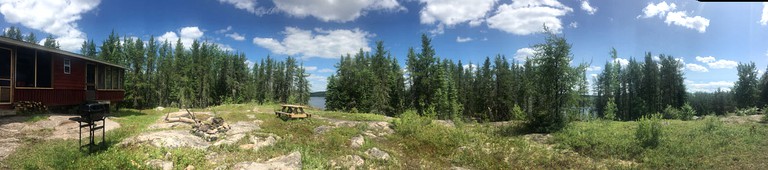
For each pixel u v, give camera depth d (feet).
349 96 196.24
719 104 251.80
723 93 254.47
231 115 68.28
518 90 210.38
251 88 247.09
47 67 56.80
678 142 47.55
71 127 44.24
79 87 65.21
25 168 28.17
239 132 46.68
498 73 221.87
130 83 156.15
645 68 227.40
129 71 163.22
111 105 80.38
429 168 39.22
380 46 195.83
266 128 52.54
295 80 256.52
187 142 36.35
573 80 69.00
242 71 256.52
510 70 230.07
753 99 195.42
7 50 48.98
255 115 69.56
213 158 33.22
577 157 45.62
